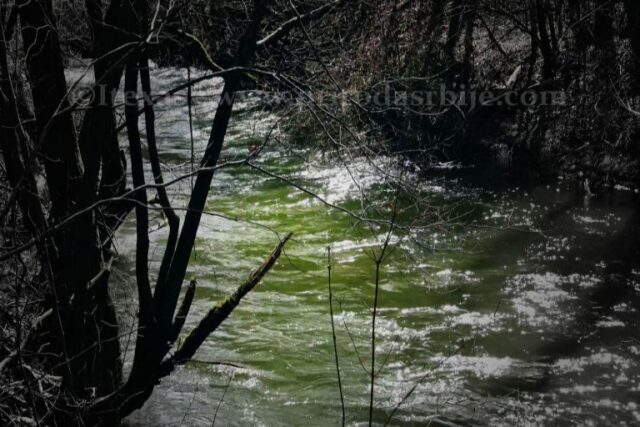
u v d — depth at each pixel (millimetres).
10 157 5129
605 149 15992
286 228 13633
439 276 11320
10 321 5199
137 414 7637
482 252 12133
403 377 8516
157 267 10891
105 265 5758
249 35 5738
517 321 9836
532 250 12211
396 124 8008
